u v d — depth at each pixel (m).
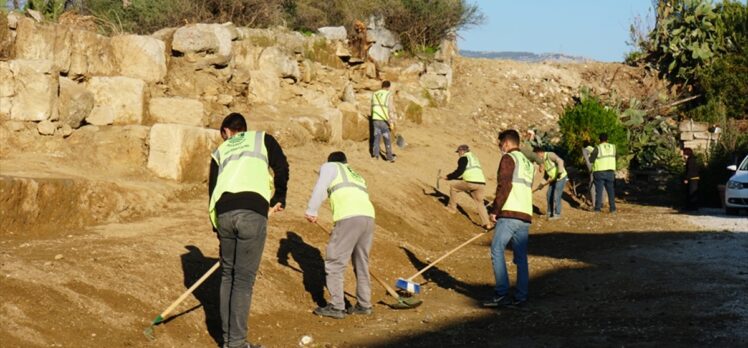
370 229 9.01
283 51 18.44
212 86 15.38
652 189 24.69
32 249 8.57
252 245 7.01
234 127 7.55
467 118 25.25
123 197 10.93
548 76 28.55
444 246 14.20
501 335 8.17
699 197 23.55
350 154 18.06
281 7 21.81
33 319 6.69
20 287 7.07
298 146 16.27
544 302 9.91
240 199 6.98
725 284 10.34
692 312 8.80
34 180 9.71
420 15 25.72
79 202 10.32
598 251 13.88
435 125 23.94
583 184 23.05
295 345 7.68
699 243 14.39
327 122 17.48
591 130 22.84
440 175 18.77
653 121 25.75
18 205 9.45
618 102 26.97
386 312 9.33
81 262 8.18
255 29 18.05
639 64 29.70
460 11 26.53
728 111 26.97
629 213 20.52
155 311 7.62
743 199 19.56
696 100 28.17
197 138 12.64
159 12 19.39
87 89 12.71
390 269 11.39
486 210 16.56
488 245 14.71
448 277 11.55
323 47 20.06
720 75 27.48
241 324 7.04
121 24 18.48
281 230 11.23
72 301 7.15
